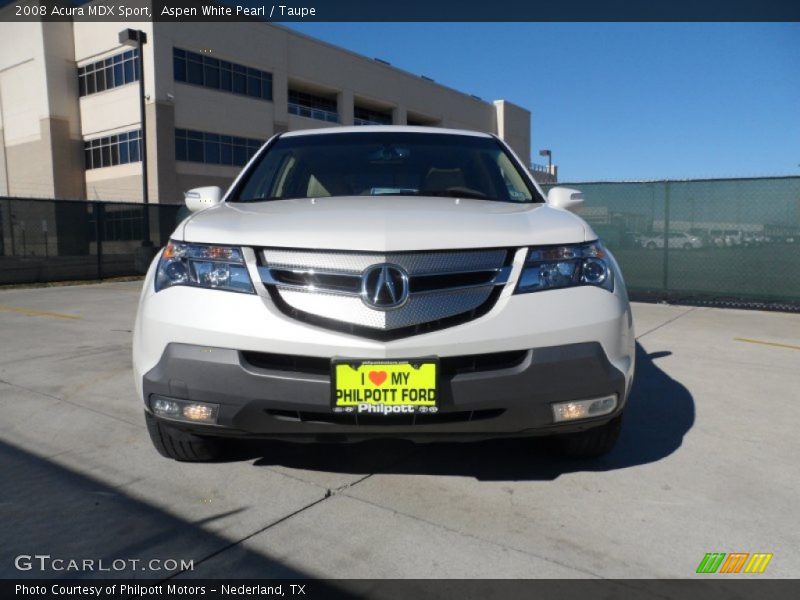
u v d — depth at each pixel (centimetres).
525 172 341
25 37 3150
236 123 3216
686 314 805
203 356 223
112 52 3014
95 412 358
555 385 223
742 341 599
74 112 3200
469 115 5041
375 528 224
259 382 219
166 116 2877
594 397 230
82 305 903
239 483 260
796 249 853
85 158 3244
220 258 232
